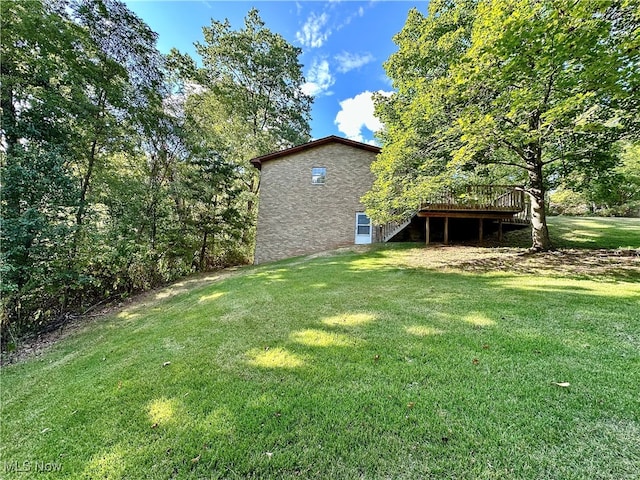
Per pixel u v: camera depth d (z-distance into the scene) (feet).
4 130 23.47
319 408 8.27
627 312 13.69
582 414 7.38
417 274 24.43
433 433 7.04
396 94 41.75
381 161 29.73
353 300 18.29
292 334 13.75
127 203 32.17
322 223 45.60
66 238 24.61
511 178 35.45
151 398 9.62
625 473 5.71
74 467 7.16
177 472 6.59
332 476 6.09
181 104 42.32
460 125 20.01
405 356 10.91
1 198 21.04
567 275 20.86
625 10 15.17
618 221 45.32
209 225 41.29
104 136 30.66
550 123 18.84
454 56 27.68
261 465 6.53
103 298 29.91
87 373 13.00
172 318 19.35
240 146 59.00
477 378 9.21
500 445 6.55
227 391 9.50
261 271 32.73
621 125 21.30
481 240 36.88
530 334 12.02
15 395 12.27
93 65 29.53
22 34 24.45
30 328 23.56
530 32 15.34
